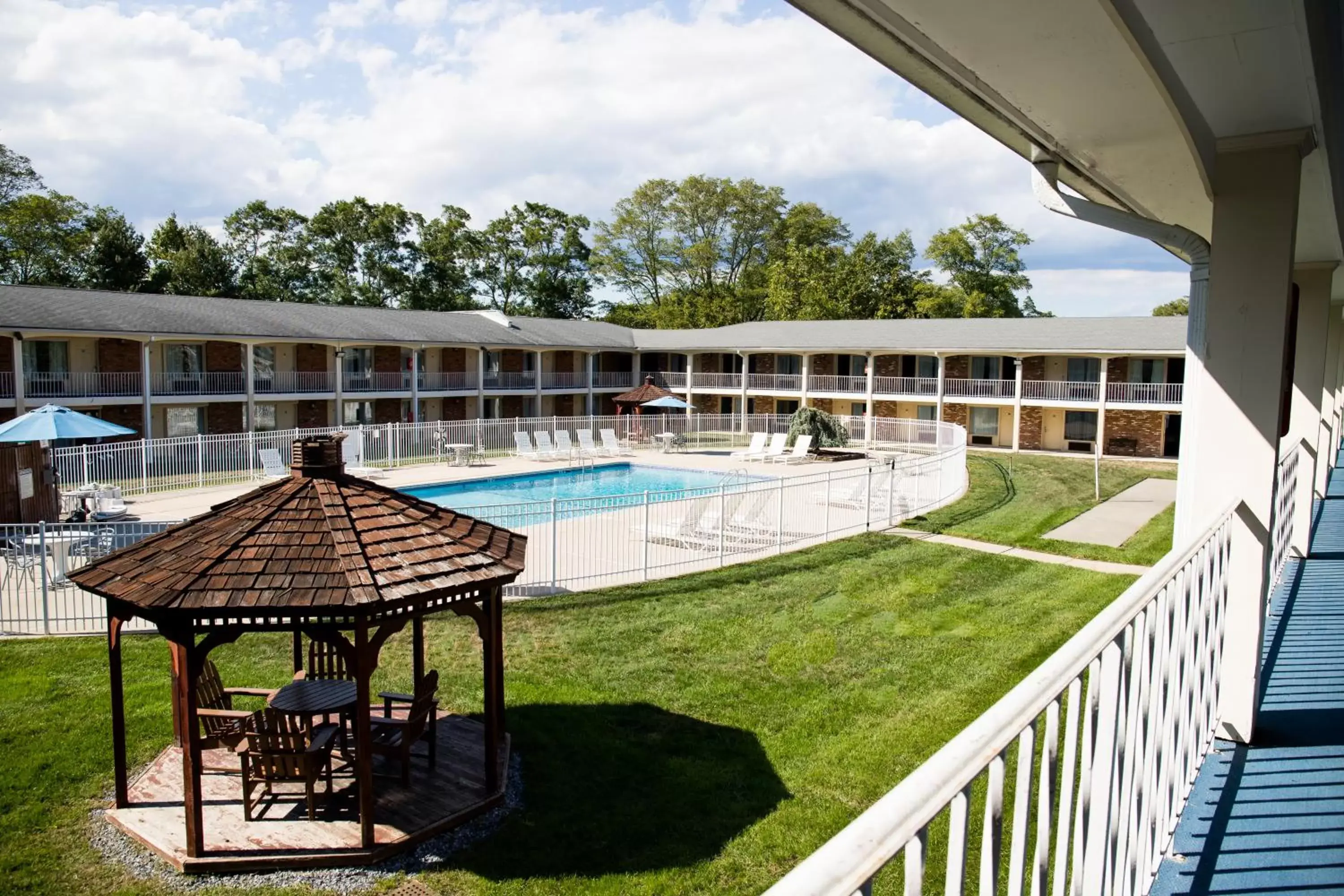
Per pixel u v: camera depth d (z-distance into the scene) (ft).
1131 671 9.84
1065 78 11.28
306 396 133.39
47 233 192.54
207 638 22.65
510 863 22.72
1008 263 233.96
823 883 3.77
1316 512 43.34
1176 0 9.41
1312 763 14.85
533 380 170.71
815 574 52.21
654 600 46.65
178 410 123.95
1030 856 18.26
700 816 24.52
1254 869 11.32
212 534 24.68
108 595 23.24
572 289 274.36
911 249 252.62
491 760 25.84
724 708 32.04
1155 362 142.61
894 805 4.60
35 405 102.89
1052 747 7.34
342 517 25.22
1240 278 15.24
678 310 245.86
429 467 109.81
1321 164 16.31
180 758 28.12
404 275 248.73
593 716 31.55
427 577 24.41
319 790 26.07
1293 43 10.66
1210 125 14.47
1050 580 50.60
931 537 63.98
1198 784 14.07
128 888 21.90
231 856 22.62
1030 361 153.07
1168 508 80.64
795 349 162.81
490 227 266.57
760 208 254.47
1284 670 20.15
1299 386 31.89
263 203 235.20
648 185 255.29
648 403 132.77
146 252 214.69
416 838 23.47
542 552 56.85
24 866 22.68
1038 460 126.41
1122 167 16.37
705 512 57.41
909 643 38.81
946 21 9.32
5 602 46.78
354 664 22.81
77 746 29.25
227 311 130.11
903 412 164.04
